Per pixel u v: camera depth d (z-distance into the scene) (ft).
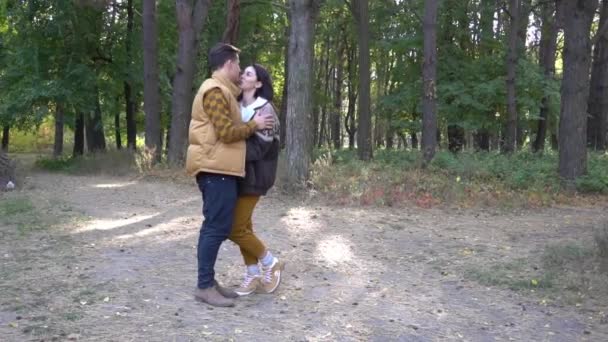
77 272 18.63
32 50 68.80
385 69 112.47
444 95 65.57
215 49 15.19
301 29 37.99
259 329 13.98
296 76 38.11
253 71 15.61
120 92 81.30
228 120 14.70
